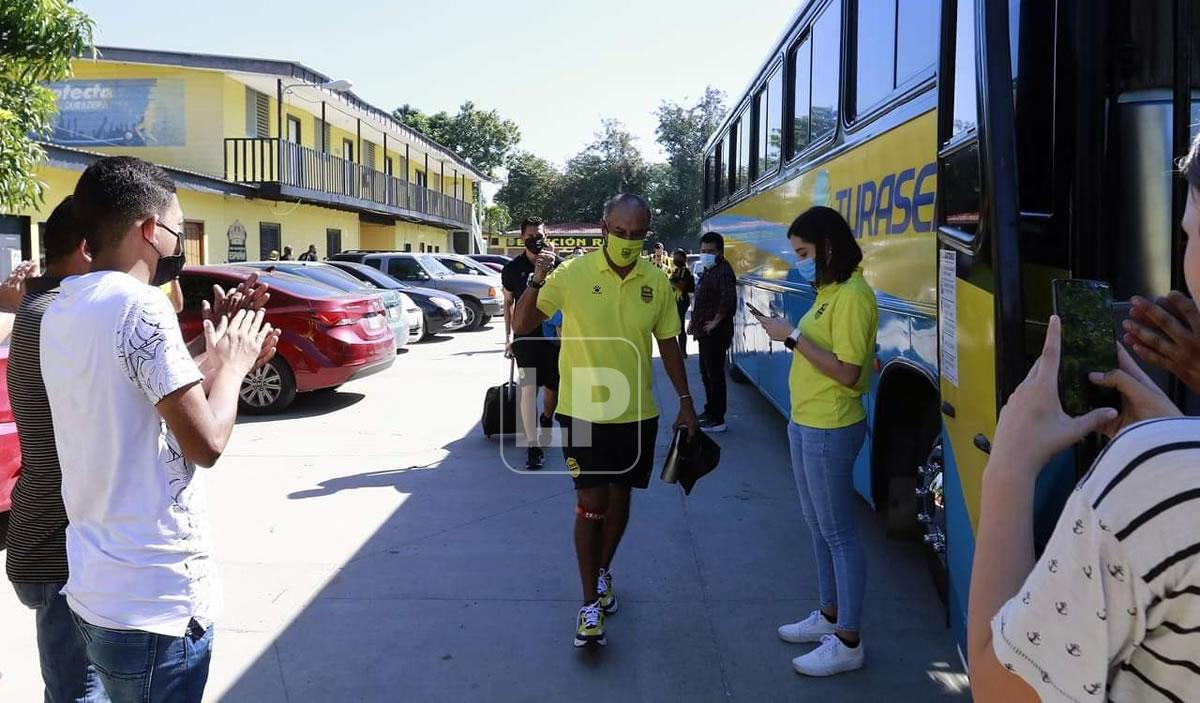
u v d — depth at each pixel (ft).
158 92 74.13
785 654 13.52
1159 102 8.29
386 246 117.50
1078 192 8.35
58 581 8.43
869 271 16.81
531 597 15.64
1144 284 8.26
